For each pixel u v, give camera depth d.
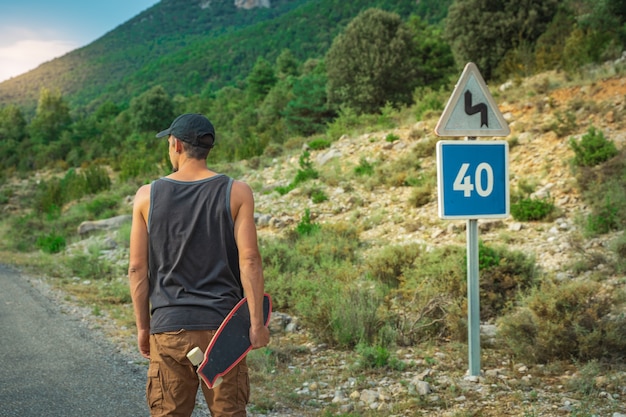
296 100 30.81
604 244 8.75
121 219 17.70
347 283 8.06
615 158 11.25
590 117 14.02
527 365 5.13
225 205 2.51
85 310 8.23
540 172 12.51
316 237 11.24
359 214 13.23
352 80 27.61
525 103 16.22
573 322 5.16
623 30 18.95
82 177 27.73
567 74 17.72
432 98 21.14
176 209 2.51
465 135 4.98
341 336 6.00
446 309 6.29
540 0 22.81
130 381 5.07
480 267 7.19
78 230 17.53
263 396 4.64
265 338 2.50
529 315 5.54
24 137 68.19
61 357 5.83
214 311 2.45
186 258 2.48
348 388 4.86
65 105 70.50
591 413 4.04
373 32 27.47
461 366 5.23
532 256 7.54
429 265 7.67
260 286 2.49
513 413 4.12
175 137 2.62
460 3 23.70
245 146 24.75
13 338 6.59
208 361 2.36
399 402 4.43
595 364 4.80
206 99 78.62
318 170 17.36
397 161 15.59
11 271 12.20
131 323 7.40
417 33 33.69
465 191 4.92
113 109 86.62
